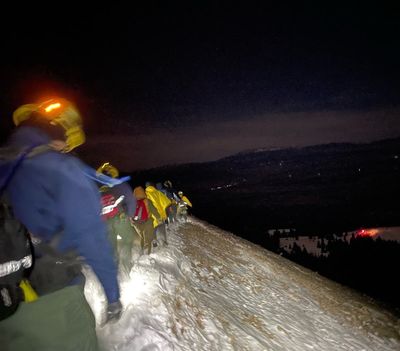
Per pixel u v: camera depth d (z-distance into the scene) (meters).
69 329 2.41
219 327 7.70
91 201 2.41
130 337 5.02
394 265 84.88
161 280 7.90
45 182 2.32
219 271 12.73
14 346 2.25
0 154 2.36
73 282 2.56
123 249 6.57
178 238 14.87
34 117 2.50
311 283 21.28
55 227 2.38
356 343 13.95
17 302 2.15
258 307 11.44
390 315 23.67
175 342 5.60
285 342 9.80
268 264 19.75
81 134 2.74
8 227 2.09
